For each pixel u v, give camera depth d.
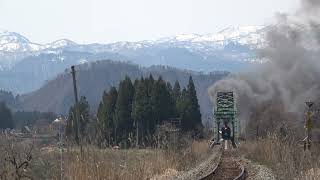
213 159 113.50
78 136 58.31
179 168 81.75
